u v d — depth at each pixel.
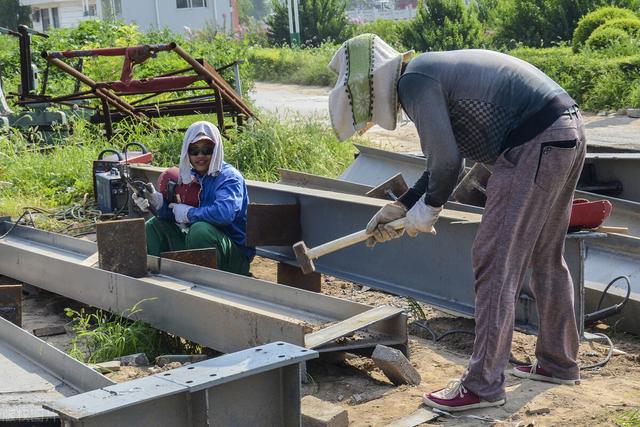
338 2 41.41
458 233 5.32
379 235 4.26
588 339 5.16
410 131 15.11
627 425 3.91
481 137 4.00
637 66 19.97
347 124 4.18
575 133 3.94
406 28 31.00
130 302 5.50
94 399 3.16
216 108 12.09
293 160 11.21
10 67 19.98
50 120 12.04
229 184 6.46
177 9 45.50
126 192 8.94
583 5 29.08
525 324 5.11
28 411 3.77
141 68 17.30
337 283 6.98
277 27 40.62
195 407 3.29
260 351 3.58
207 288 5.57
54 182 10.51
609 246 5.84
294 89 25.89
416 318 5.75
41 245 7.16
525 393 4.32
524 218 3.97
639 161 7.71
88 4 49.69
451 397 4.14
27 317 6.32
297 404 3.49
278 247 6.84
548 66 20.84
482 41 30.22
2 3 56.94
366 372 4.82
